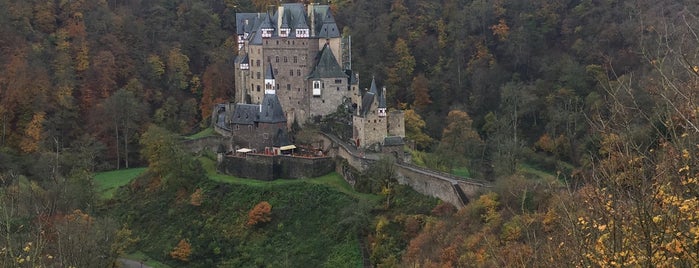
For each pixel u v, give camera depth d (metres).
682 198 26.80
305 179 129.25
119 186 140.62
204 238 118.50
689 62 30.33
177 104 188.88
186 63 199.50
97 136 166.62
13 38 177.25
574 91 172.62
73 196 114.88
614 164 28.30
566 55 189.38
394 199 116.31
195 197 126.06
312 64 148.38
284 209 120.44
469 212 97.44
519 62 199.25
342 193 121.75
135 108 169.38
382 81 192.50
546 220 43.59
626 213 27.95
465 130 158.50
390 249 103.25
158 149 134.88
